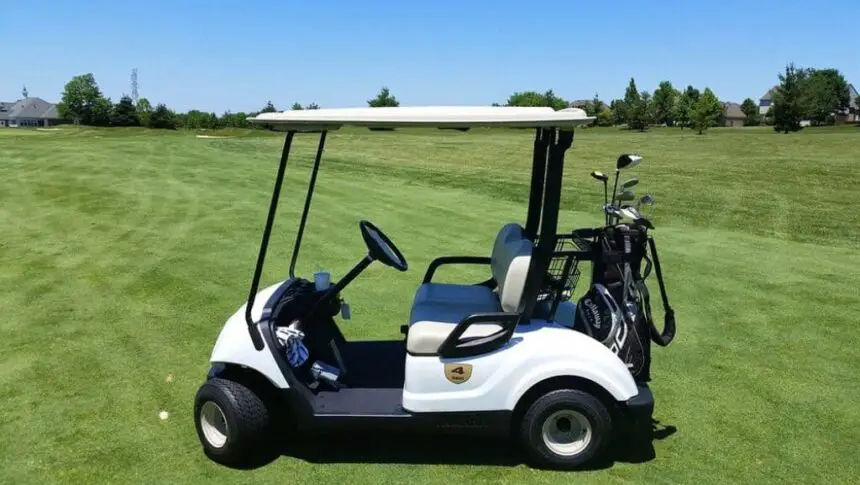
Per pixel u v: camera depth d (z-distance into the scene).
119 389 4.13
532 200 3.67
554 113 2.92
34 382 4.23
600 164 18.16
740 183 13.91
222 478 3.13
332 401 3.23
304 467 3.23
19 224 9.16
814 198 12.03
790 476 3.25
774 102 53.59
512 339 3.14
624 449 3.46
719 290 6.48
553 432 3.18
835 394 4.21
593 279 3.51
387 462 3.28
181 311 5.64
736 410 3.96
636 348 3.28
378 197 12.06
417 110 3.05
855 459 3.43
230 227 9.05
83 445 3.44
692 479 3.19
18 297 5.98
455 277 6.79
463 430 3.14
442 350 3.07
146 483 3.09
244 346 3.17
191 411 3.84
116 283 6.43
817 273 7.12
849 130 52.09
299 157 19.06
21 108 94.38
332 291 3.44
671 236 9.03
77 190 11.86
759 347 5.01
